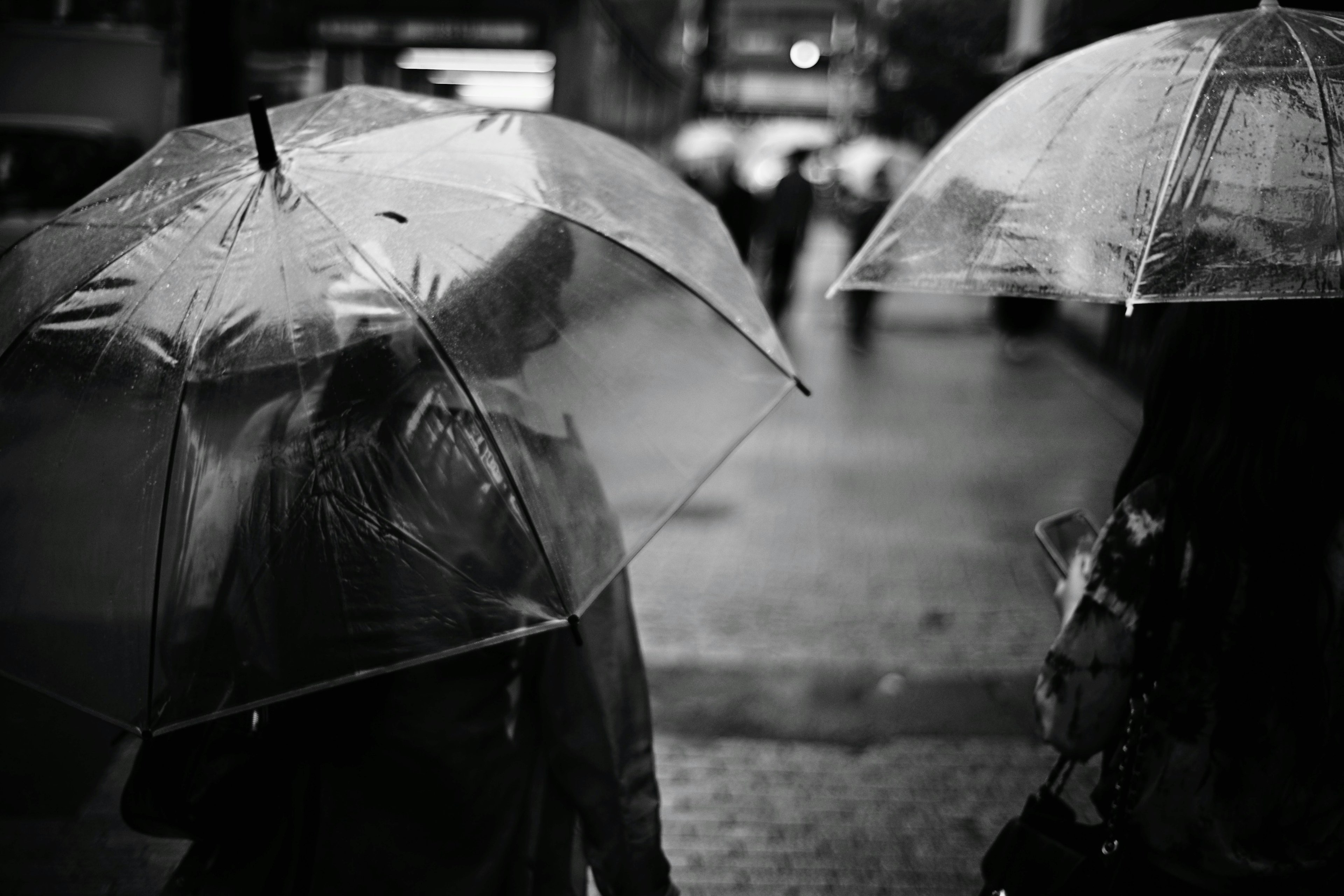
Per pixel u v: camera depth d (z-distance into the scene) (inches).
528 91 533.0
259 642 66.9
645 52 826.8
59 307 70.5
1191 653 71.7
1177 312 76.0
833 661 207.2
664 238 86.0
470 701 76.8
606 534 72.6
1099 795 76.9
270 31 463.2
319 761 75.4
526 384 71.2
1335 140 67.9
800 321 666.2
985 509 301.0
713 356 86.9
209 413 67.0
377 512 67.2
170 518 66.2
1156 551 72.7
